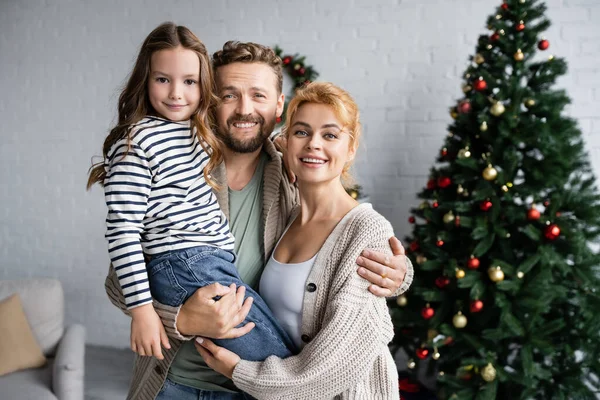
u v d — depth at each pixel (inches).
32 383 99.2
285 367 43.1
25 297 113.1
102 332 157.5
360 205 48.4
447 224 99.7
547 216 93.8
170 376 50.4
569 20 118.3
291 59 134.6
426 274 104.0
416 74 128.3
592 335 92.3
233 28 142.8
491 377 90.9
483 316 96.4
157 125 45.5
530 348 90.5
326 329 42.4
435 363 106.3
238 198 56.6
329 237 46.9
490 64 101.7
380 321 44.4
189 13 146.6
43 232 163.2
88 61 156.3
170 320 44.3
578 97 118.0
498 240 97.3
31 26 161.9
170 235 46.0
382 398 44.7
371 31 131.5
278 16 138.9
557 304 96.9
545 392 95.0
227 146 55.7
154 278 46.1
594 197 93.2
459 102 103.3
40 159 162.9
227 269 47.9
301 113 47.8
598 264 92.1
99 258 157.4
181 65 45.7
